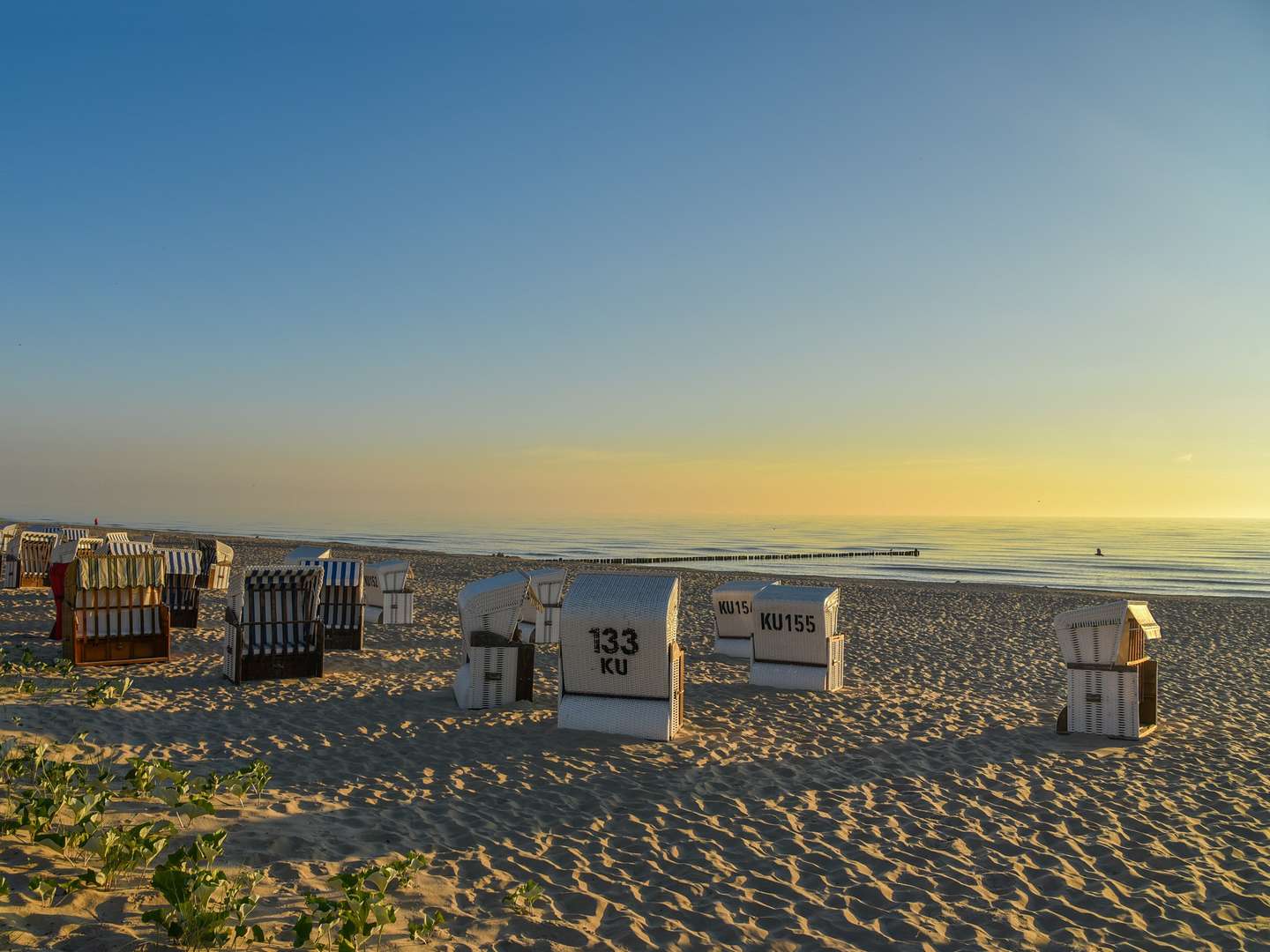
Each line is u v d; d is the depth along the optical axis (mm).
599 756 8227
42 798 5297
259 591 11766
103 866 4645
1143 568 62938
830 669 11938
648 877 5523
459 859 5609
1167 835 6629
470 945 4406
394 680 11891
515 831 6238
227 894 4363
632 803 6988
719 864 5805
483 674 10148
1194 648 17375
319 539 86938
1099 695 9617
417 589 25469
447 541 88688
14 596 19312
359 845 5719
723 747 8812
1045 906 5309
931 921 5031
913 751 8930
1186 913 5230
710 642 16734
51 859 4730
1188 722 10609
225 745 8219
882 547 93000
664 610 8836
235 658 11281
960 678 13484
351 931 4039
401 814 6453
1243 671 14766
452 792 7098
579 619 9031
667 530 136250
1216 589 45312
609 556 68938
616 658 8992
